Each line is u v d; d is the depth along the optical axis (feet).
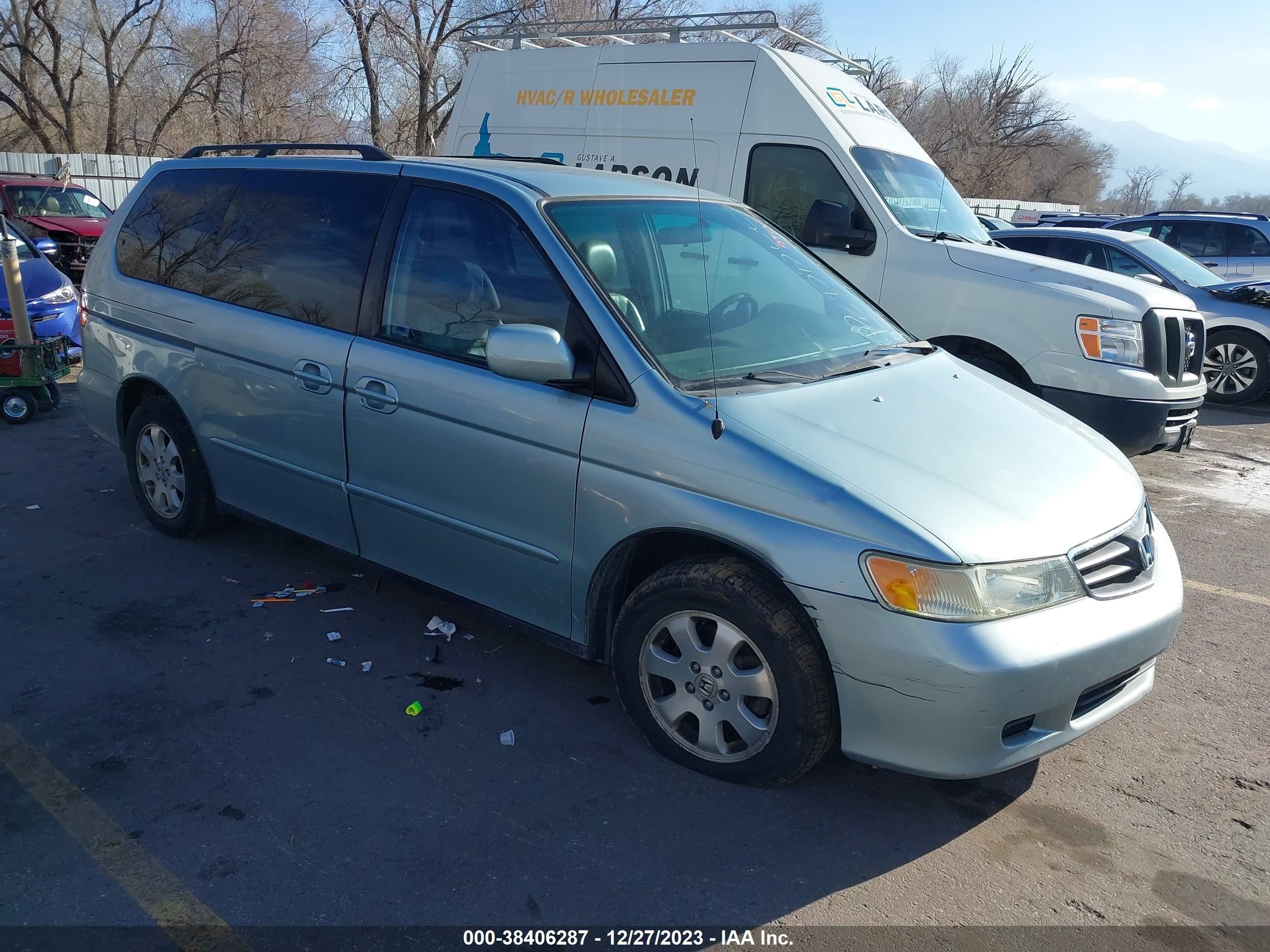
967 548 9.00
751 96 23.76
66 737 10.99
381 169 13.42
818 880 9.16
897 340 13.52
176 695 11.96
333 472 13.43
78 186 57.93
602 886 8.95
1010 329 21.24
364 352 12.78
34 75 99.19
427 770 10.61
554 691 12.42
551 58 27.14
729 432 9.96
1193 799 10.73
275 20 91.81
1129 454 21.08
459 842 9.46
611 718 11.82
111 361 16.80
